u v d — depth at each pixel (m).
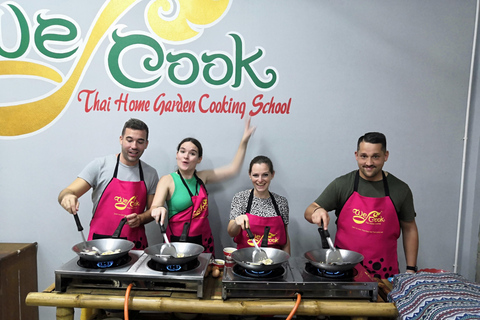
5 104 2.34
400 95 2.36
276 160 2.39
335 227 2.43
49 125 2.35
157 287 1.38
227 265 1.54
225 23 2.32
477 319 1.15
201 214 2.10
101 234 2.07
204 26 2.32
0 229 2.40
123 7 2.31
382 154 1.80
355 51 2.33
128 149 2.00
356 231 1.92
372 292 1.39
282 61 2.34
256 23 2.32
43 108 2.34
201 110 2.36
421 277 1.50
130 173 2.10
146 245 2.18
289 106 2.36
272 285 1.37
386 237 1.90
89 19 2.31
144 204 2.15
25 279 2.29
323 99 2.36
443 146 2.38
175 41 2.33
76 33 2.32
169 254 1.54
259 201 2.02
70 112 2.35
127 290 1.35
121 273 1.38
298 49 2.33
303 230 2.43
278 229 1.99
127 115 2.36
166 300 1.36
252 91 2.35
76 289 1.39
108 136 2.37
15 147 2.36
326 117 2.36
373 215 1.89
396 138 2.38
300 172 2.39
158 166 2.39
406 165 2.39
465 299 1.30
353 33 2.32
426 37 2.33
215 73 2.35
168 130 2.37
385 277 1.91
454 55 2.34
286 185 2.40
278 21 2.32
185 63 2.34
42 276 2.43
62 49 2.32
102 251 1.57
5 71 2.32
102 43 2.32
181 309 1.35
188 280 1.37
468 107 2.36
